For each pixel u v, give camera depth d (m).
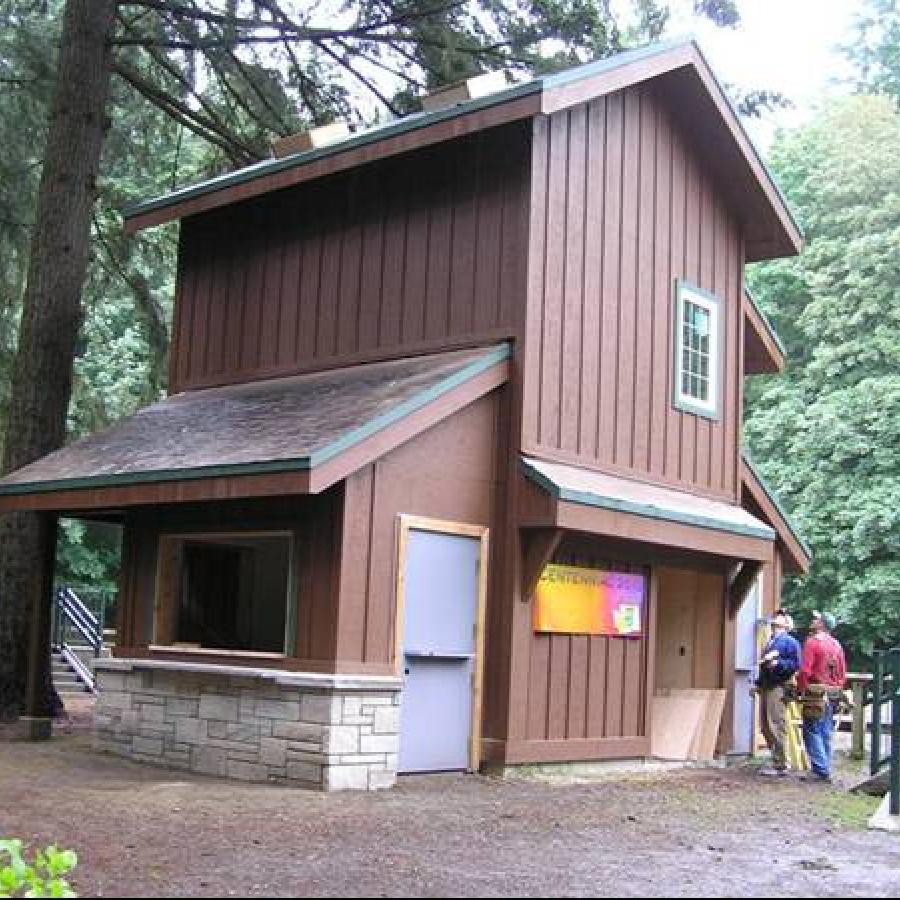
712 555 13.68
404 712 10.56
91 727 14.59
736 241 14.81
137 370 26.31
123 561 12.31
